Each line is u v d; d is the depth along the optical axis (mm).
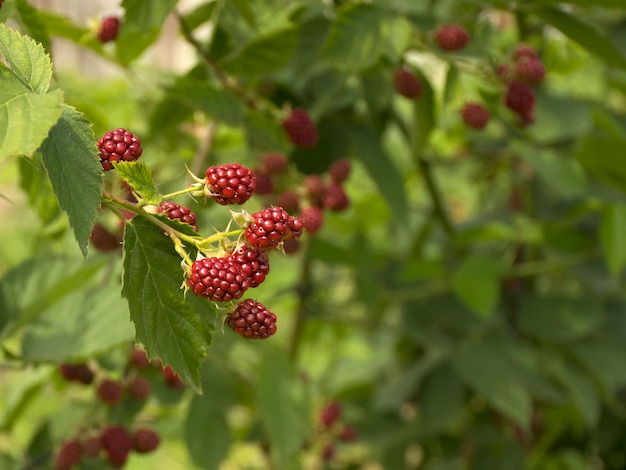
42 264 866
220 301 597
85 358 797
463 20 922
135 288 606
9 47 584
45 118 550
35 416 1310
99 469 875
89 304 829
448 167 1626
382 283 1324
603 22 1186
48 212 883
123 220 607
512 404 1129
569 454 1337
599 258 1283
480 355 1190
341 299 1512
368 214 1268
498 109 989
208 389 961
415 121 999
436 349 1245
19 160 845
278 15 914
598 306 1250
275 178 885
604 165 1101
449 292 1282
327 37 929
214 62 880
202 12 897
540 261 1356
